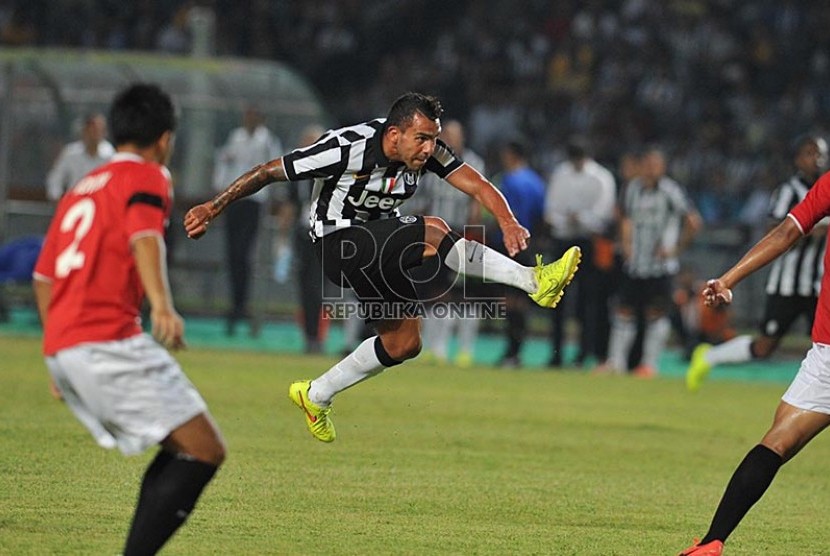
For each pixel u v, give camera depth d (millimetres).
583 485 28641
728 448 35531
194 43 71938
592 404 44594
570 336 73438
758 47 96375
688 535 23562
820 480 31250
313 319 57375
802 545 23234
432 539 22234
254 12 104562
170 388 17109
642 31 97688
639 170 59531
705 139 89188
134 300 17203
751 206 78375
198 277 71062
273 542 21484
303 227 57156
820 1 97562
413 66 102750
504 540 22406
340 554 20812
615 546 22328
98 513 23016
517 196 55344
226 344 61062
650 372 57375
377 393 44688
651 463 32344
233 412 37750
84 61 65688
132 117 17438
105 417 17031
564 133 92875
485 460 31547
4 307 64812
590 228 57062
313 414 27359
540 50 99375
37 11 100875
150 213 16703
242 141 62219
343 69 106000
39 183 65875
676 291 66312
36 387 40938
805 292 44781
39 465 27500
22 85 65500
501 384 49625
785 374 62562
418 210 54500
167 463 17406
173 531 17328
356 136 24062
